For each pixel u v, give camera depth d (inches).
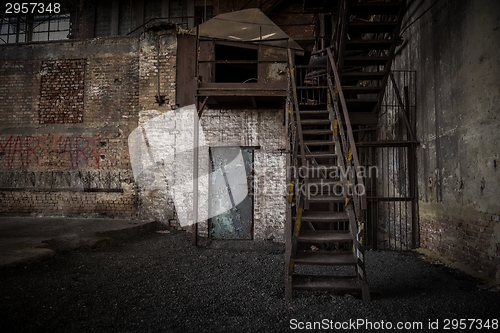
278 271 195.0
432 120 233.0
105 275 173.3
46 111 337.4
